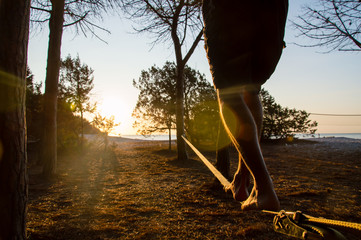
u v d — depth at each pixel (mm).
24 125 2203
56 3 8750
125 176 8789
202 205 5062
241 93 744
